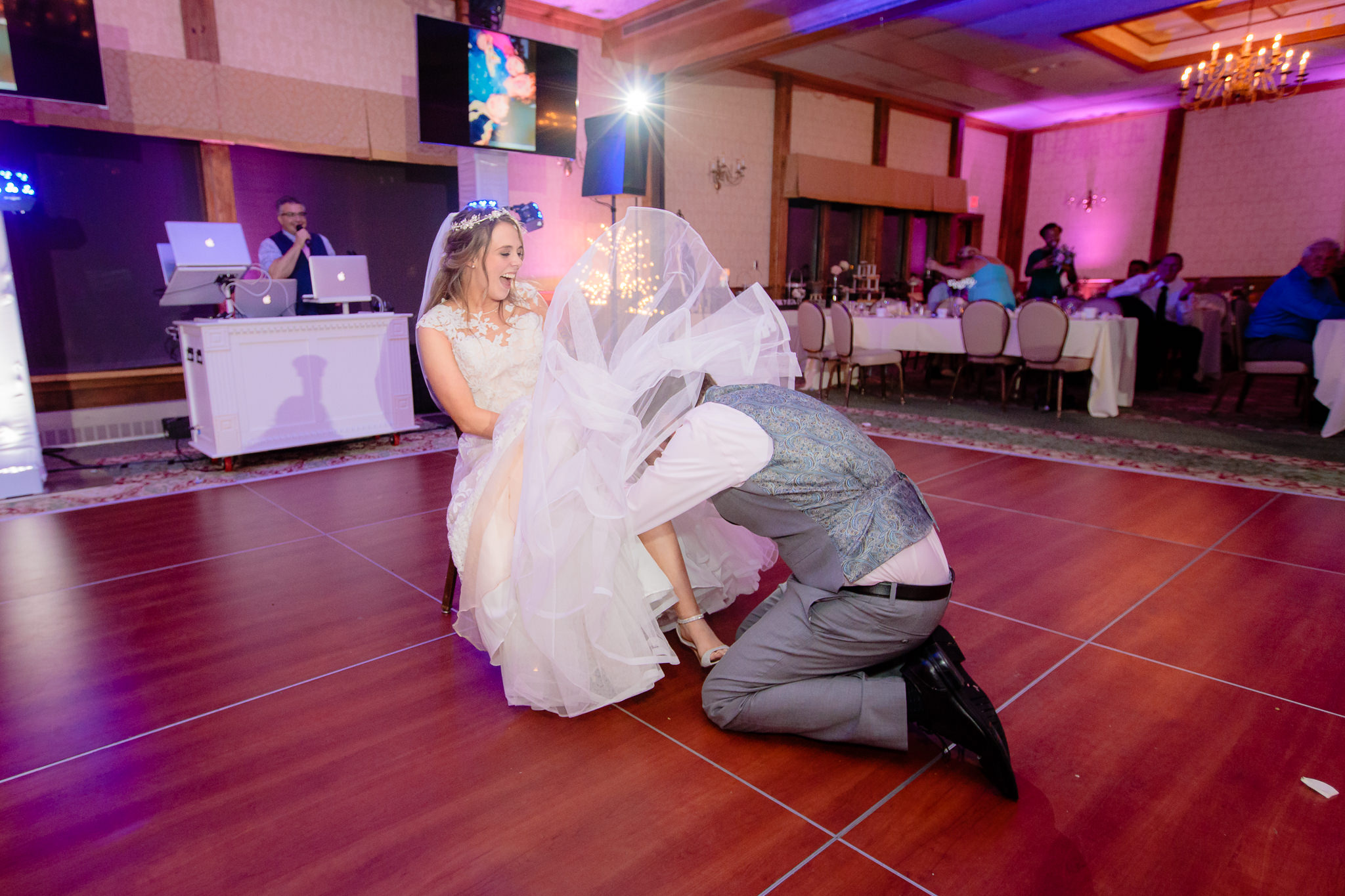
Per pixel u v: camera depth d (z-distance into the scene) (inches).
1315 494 155.8
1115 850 60.6
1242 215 428.8
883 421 240.1
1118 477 170.7
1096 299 297.3
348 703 82.8
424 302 98.6
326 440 193.9
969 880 57.5
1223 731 76.7
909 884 57.1
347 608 106.3
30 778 70.2
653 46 283.9
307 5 227.6
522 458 82.7
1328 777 69.4
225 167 220.5
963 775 70.4
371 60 241.6
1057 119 474.3
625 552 80.9
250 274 194.1
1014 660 90.7
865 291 391.5
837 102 392.2
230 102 215.6
